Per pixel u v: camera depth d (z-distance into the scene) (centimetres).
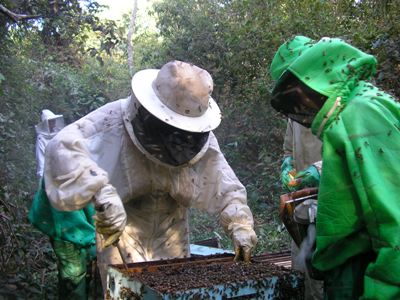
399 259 146
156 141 263
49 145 273
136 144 268
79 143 269
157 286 187
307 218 209
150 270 224
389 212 148
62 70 1109
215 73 950
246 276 203
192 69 260
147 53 1167
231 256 261
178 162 266
